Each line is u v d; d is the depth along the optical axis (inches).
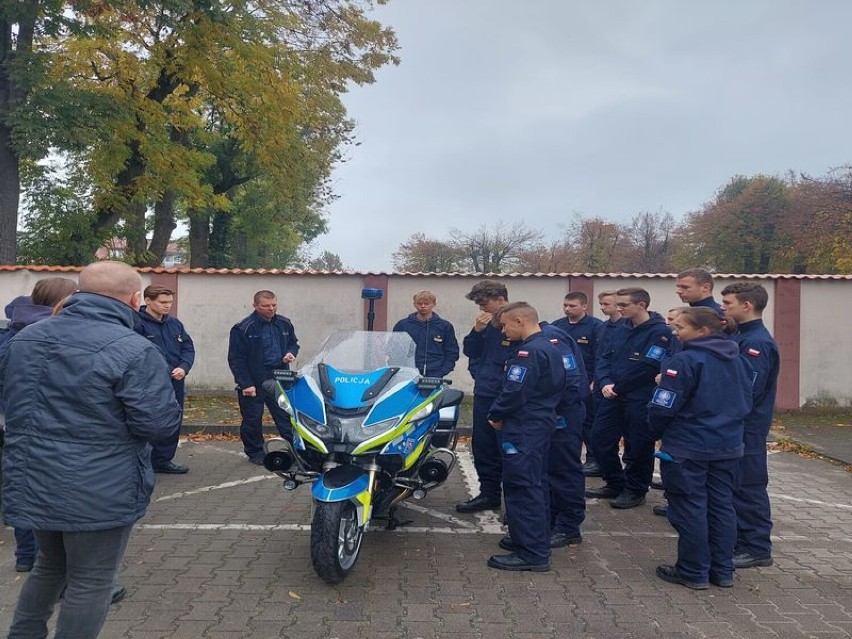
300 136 928.9
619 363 230.2
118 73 726.5
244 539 197.6
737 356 168.7
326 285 458.9
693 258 1863.9
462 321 456.8
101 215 769.6
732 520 168.9
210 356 457.7
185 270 455.2
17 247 674.2
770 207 1737.2
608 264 1921.8
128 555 183.8
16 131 569.3
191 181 767.1
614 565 181.3
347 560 165.5
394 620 147.3
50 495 104.0
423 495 177.3
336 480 158.6
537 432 173.9
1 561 176.1
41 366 106.3
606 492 246.8
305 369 185.2
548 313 454.9
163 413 109.2
